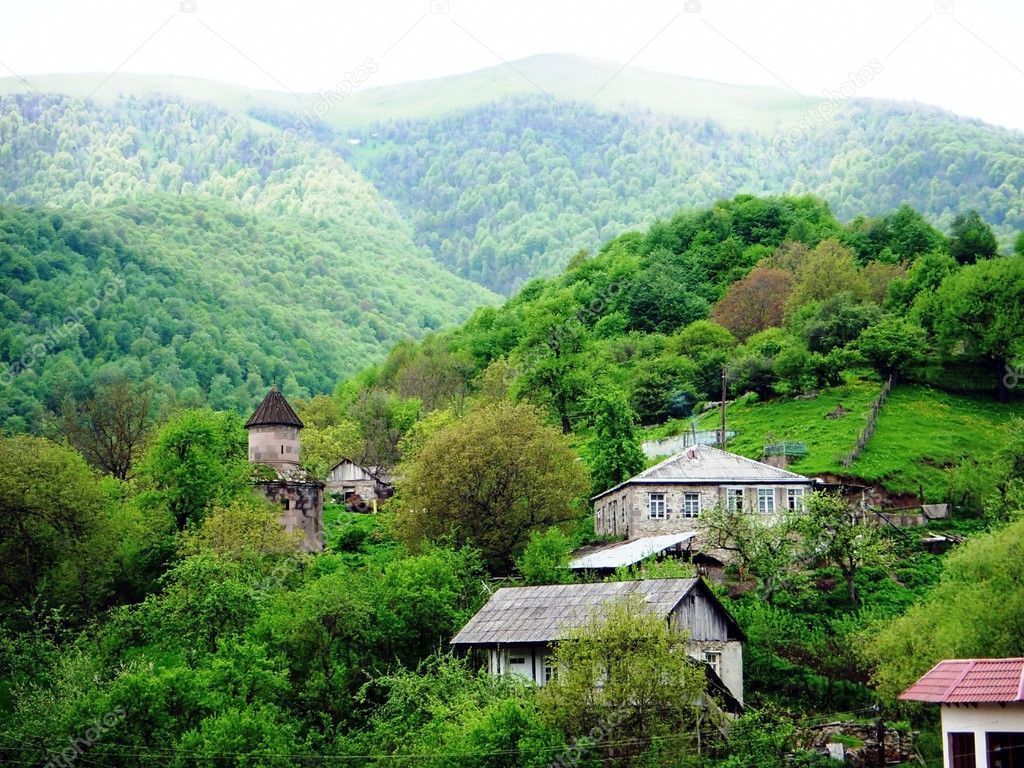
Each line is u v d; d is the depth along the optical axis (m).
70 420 178.50
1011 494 123.50
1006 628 77.25
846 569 108.56
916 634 81.94
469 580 106.62
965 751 56.56
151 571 126.56
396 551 131.00
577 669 74.25
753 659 93.69
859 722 84.75
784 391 180.88
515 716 71.44
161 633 98.19
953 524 128.62
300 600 95.06
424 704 80.31
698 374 194.25
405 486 131.25
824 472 142.00
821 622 103.44
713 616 85.12
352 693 89.94
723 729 75.00
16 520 120.75
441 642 94.62
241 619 97.00
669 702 73.06
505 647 85.44
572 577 107.75
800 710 88.69
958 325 179.50
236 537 120.88
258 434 141.88
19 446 128.75
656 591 84.81
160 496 133.75
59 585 119.62
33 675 95.12
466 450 127.38
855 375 182.75
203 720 76.81
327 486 172.00
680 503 120.94
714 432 165.00
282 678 84.19
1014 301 177.88
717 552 115.06
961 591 82.69
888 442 154.50
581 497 134.25
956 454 151.88
